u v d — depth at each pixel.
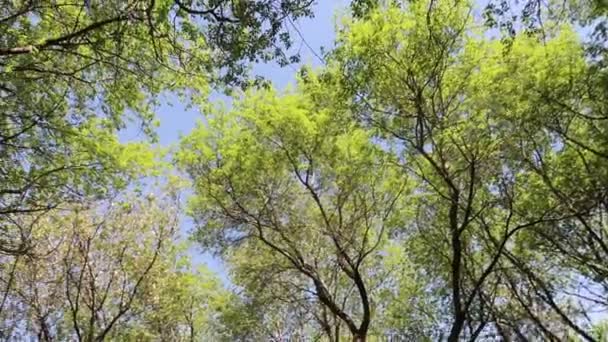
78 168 13.18
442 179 15.02
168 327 22.02
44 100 12.32
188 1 9.59
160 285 19.58
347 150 15.87
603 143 12.34
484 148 13.49
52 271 18.03
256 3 9.48
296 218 17.14
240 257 18.06
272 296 18.67
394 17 13.05
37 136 12.74
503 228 15.70
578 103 12.73
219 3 9.50
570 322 15.57
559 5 11.36
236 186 16.47
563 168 13.98
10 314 18.42
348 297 19.95
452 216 13.84
